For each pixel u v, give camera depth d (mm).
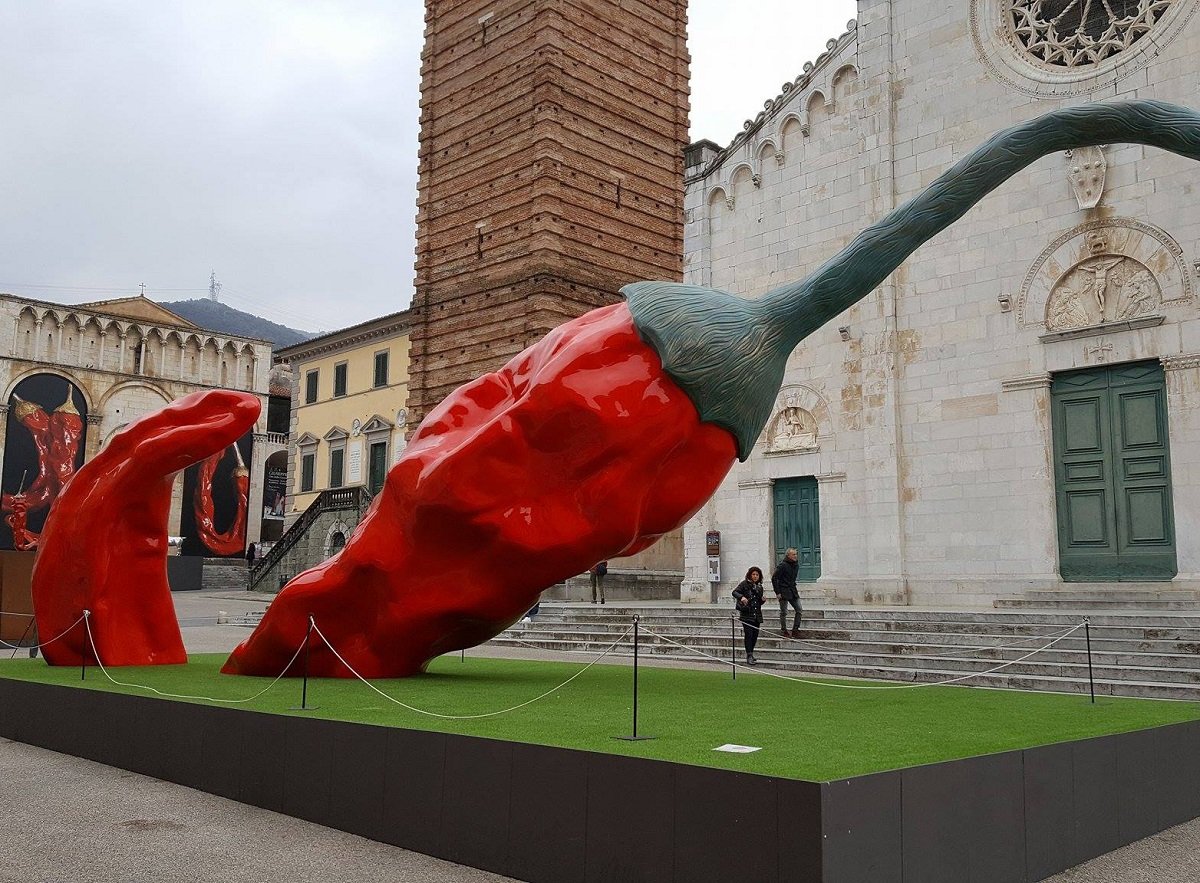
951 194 10727
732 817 5469
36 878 6277
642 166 32062
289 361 51250
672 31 33719
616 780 6023
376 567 11453
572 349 10703
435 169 33469
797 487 23984
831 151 24031
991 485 20656
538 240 29281
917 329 22031
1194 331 18438
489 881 6371
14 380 47750
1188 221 18656
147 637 13945
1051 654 14125
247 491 53312
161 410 13703
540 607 22969
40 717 11312
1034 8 21391
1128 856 7109
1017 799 6461
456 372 31641
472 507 10664
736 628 18578
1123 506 19188
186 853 6887
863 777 5352
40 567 13516
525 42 30672
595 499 10523
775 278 24859
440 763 6992
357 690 10727
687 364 10375
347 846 7184
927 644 15633
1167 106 10156
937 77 22453
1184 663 12992
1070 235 20062
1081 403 19922
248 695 10141
